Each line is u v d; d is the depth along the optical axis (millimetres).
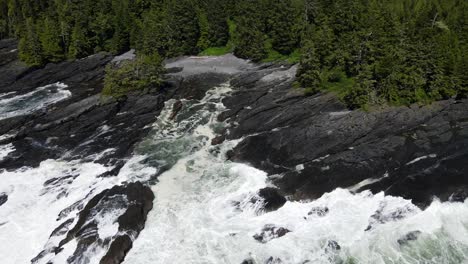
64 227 56312
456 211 56844
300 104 82000
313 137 71812
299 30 113625
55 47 120625
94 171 69375
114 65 109500
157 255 51938
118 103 88250
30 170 70438
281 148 71188
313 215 57219
